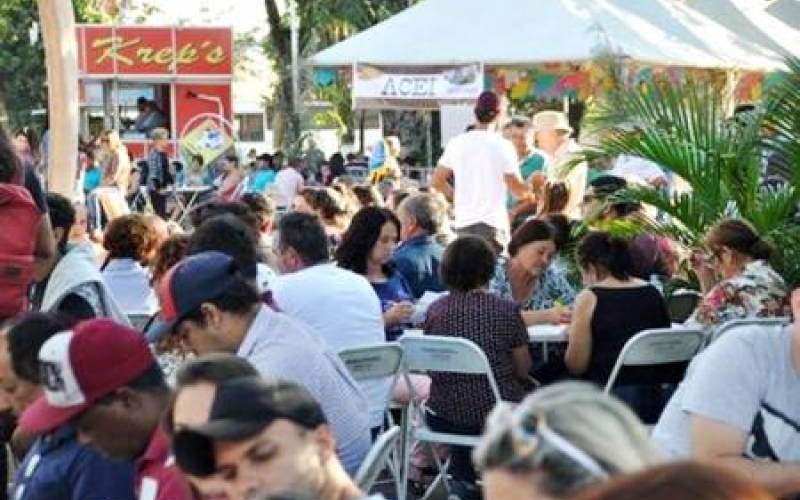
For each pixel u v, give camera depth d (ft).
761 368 15.44
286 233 25.61
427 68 48.08
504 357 27.09
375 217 30.55
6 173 21.13
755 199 31.48
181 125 97.71
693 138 32.04
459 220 40.52
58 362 13.83
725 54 49.62
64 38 39.60
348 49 48.88
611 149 33.35
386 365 25.27
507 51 46.16
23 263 20.76
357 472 16.70
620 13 48.03
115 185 65.10
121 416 13.91
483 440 7.67
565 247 34.17
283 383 11.31
